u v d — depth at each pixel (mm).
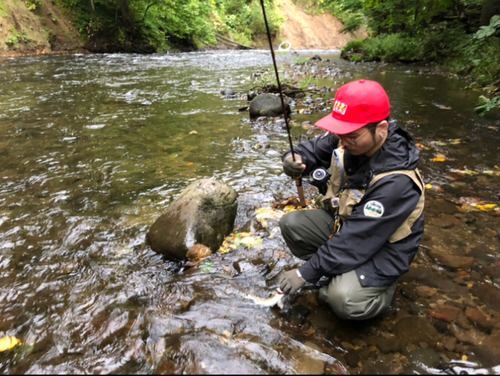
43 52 14859
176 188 2975
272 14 31734
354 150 1522
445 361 1435
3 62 11609
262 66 11922
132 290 1816
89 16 16766
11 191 2910
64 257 2082
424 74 9789
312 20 37938
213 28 24469
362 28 40031
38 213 2566
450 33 11875
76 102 6227
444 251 2158
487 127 4633
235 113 5500
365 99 1421
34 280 1889
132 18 17359
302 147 2025
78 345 1491
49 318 1635
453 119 5043
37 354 1450
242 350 1456
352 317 1549
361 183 1599
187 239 2059
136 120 5086
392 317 1671
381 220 1471
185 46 20844
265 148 3908
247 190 2941
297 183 2146
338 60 15023
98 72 10016
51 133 4453
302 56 17281
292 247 1988
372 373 1374
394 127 1583
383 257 1554
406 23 15406
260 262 2057
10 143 4078
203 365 1380
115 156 3701
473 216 2527
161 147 3977
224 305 1716
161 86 7898
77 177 3197
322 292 1671
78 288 1830
